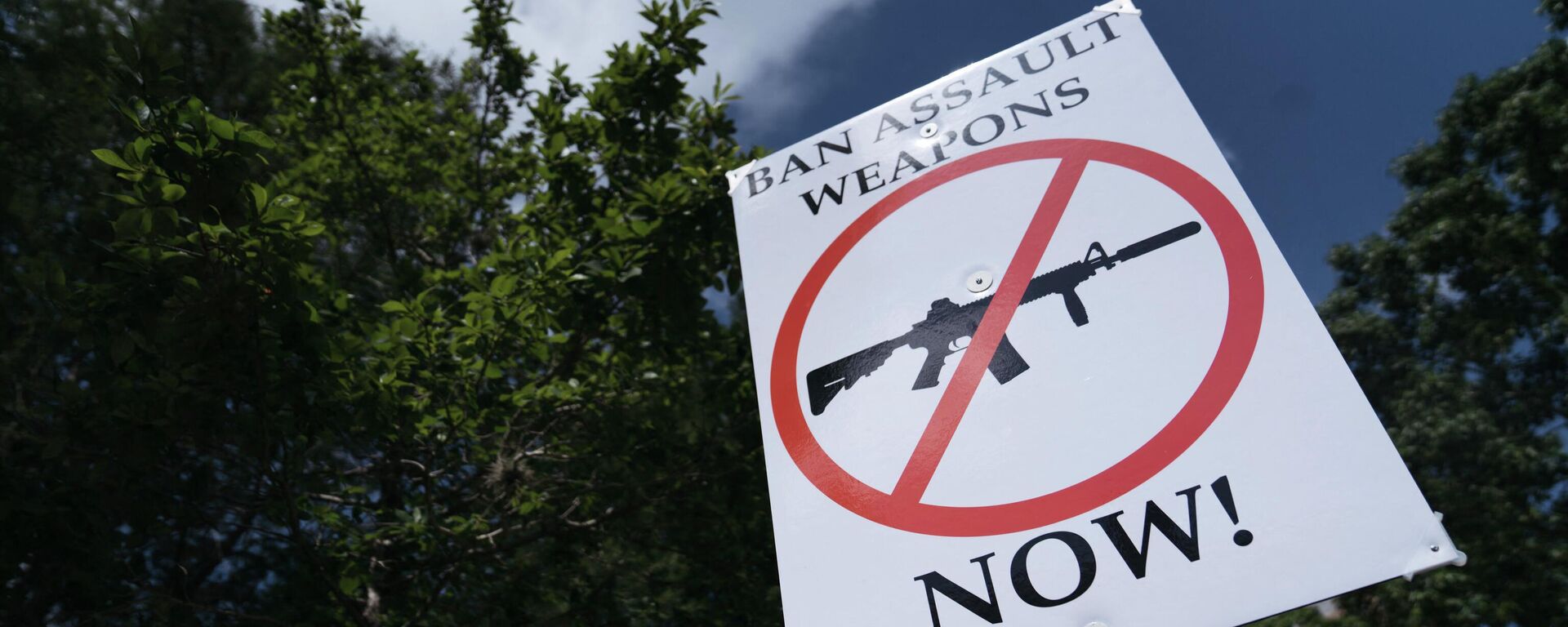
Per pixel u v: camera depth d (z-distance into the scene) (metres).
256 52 8.55
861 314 1.63
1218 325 1.39
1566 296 11.09
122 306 3.99
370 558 5.77
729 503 6.61
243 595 6.45
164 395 4.20
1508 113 11.27
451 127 10.38
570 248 5.65
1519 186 11.35
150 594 5.02
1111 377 1.41
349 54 9.99
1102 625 1.26
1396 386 12.85
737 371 7.18
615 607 6.59
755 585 6.82
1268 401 1.31
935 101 1.85
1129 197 1.56
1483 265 11.73
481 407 5.58
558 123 7.26
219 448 4.97
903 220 1.71
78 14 6.32
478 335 5.39
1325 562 1.20
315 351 4.28
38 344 5.16
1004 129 1.74
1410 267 12.34
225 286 3.93
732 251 6.21
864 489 1.47
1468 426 11.34
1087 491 1.34
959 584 1.35
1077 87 1.73
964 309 1.55
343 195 8.59
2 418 4.72
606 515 6.22
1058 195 1.61
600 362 6.78
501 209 9.37
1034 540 1.34
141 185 3.73
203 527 5.76
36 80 6.03
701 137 7.29
